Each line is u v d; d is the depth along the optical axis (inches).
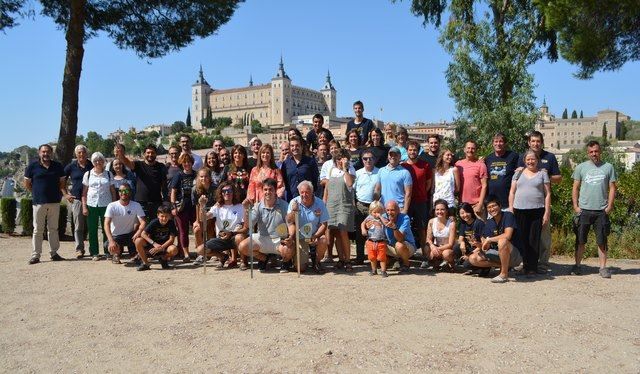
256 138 403.5
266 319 218.7
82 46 604.4
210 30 700.0
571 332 198.8
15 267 351.3
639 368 166.1
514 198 308.8
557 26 585.6
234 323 214.5
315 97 7052.2
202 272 324.5
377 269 328.8
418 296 254.2
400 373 162.4
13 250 440.8
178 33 687.7
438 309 230.7
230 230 338.3
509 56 639.8
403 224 315.0
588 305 236.1
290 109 6486.2
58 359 181.6
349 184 325.4
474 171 325.7
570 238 402.9
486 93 652.1
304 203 316.8
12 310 243.6
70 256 401.4
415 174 340.8
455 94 665.0
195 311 233.8
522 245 301.3
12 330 214.5
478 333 198.2
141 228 339.9
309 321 215.0
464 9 675.4
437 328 204.4
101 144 4559.5
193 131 5925.2
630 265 346.6
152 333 205.8
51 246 377.1
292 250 313.0
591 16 570.3
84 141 4793.3
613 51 619.5
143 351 186.7
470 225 310.3
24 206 551.2
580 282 285.4
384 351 180.5
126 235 360.5
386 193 332.8
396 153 330.3
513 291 264.1
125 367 173.0
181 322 218.4
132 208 359.9
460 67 652.7
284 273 316.5
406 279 296.8
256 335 199.3
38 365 176.7
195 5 667.4
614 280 290.5
